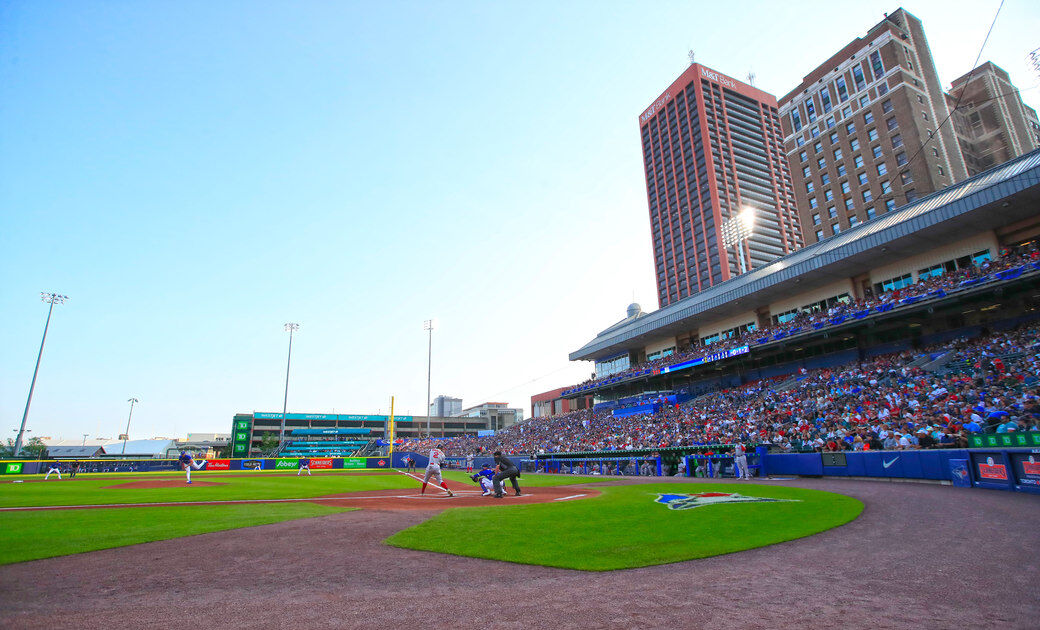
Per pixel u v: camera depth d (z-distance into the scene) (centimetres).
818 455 2548
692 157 13688
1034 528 936
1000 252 3562
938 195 4025
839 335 4375
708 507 1309
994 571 647
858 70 7412
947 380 3002
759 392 4556
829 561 718
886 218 4328
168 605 542
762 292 4953
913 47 7225
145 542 909
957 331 3750
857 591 571
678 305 6366
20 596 573
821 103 7881
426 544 866
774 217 13500
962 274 3547
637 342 6775
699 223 13288
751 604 530
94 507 1512
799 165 8138
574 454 4394
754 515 1154
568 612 512
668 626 469
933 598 542
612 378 6725
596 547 819
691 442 3844
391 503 1638
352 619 498
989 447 1745
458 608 530
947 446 2027
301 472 4631
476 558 765
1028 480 1545
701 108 13575
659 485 2295
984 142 8225
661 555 753
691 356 5609
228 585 623
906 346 4016
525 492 2083
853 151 7369
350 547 861
